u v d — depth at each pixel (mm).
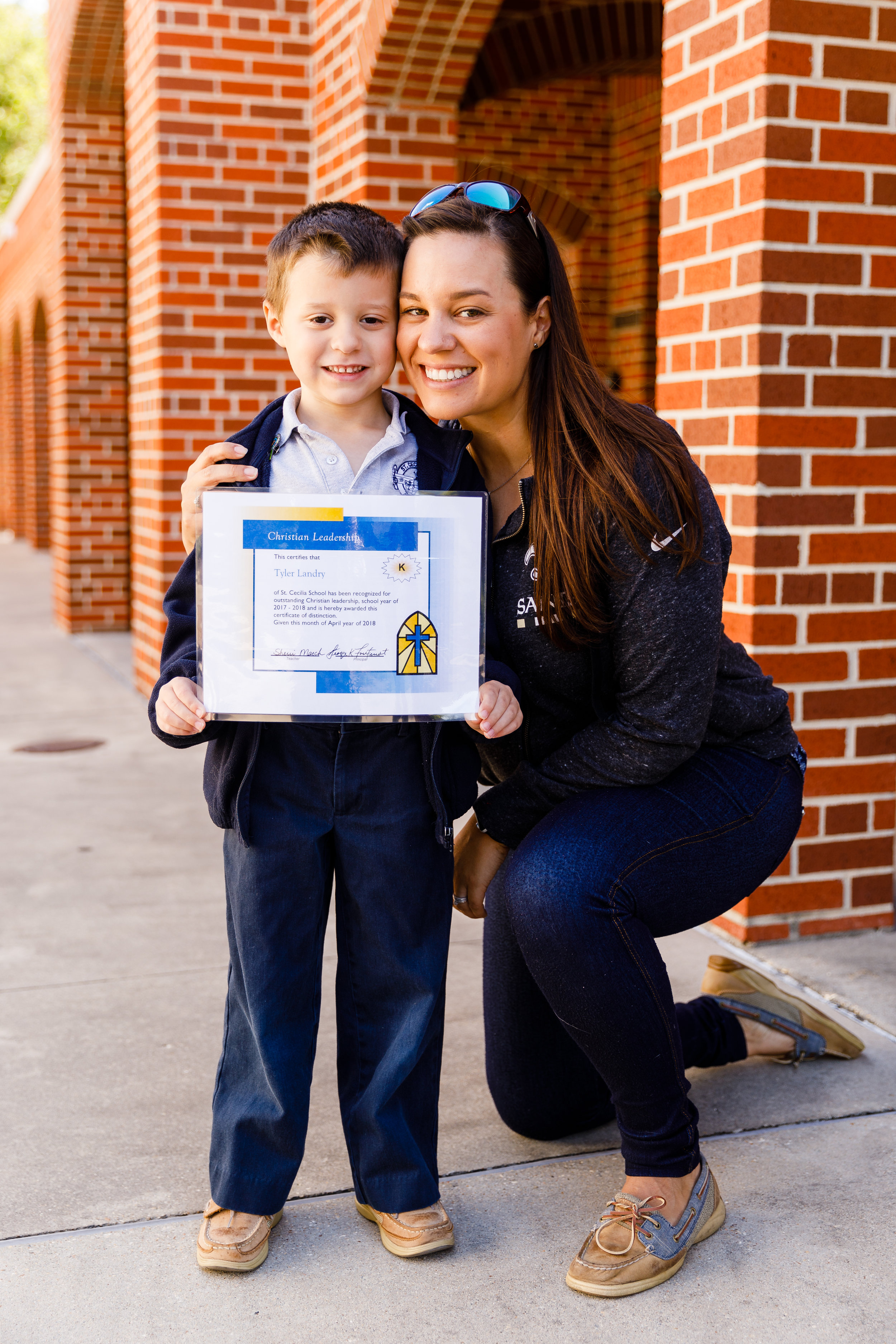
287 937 2068
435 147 5422
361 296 1957
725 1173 2420
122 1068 2863
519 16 6930
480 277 1949
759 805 2158
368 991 2127
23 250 17375
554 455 2008
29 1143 2539
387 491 2033
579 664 2127
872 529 3449
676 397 3627
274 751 2047
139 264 6871
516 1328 1982
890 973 3332
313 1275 2123
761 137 3219
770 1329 1976
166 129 6219
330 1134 2590
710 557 2010
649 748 2045
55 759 5891
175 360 6457
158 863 4375
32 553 17906
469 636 1986
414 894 2074
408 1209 2143
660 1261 2064
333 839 2113
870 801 3566
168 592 2115
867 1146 2516
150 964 3473
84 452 9430
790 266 3273
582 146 9445
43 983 3346
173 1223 2275
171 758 5914
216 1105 2168
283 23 6289
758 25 3207
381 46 5062
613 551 1982
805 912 3555
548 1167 2453
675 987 3238
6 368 20891
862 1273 2115
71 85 8828
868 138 3295
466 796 2145
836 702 3486
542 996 2350
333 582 1951
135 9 6668
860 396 3383
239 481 1979
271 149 6375
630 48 7027
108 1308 2041
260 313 6539
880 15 3256
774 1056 2814
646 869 2041
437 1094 2195
